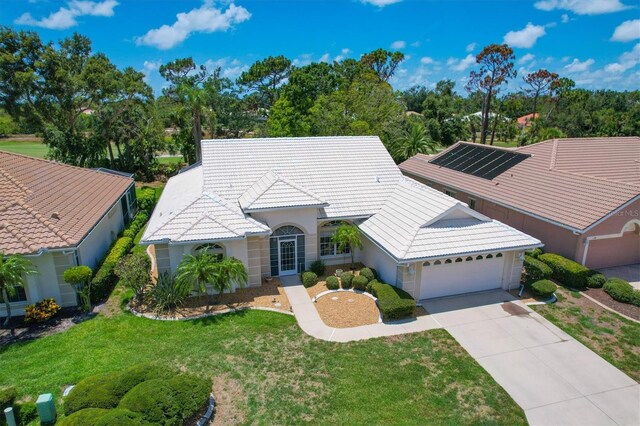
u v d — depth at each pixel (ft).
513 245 59.57
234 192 70.74
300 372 43.55
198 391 35.96
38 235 55.31
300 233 67.67
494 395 40.47
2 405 35.76
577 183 73.26
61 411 37.68
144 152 149.48
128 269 57.88
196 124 144.56
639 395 40.75
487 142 254.27
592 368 44.68
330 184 75.51
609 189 67.51
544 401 39.83
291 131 179.32
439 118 246.47
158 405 33.35
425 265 58.18
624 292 59.00
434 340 49.60
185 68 231.30
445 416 37.78
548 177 79.30
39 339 49.42
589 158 84.33
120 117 145.18
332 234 71.87
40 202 62.18
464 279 61.05
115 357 45.62
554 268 65.92
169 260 60.08
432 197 66.64
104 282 59.77
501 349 47.93
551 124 222.28
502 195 81.15
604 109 267.18
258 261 63.87
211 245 60.75
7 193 60.90
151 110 153.07
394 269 59.98
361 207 71.92
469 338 50.08
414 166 117.08
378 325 52.95
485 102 192.13
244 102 247.09
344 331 51.55
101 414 32.53
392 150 142.51
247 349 47.50
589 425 37.01
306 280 64.28
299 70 193.88
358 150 84.17
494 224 62.64
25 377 42.29
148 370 37.86
